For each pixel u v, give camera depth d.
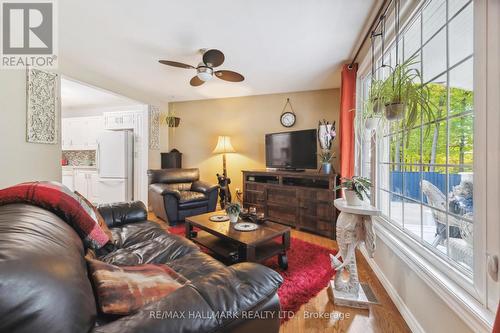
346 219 1.67
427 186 1.40
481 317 0.88
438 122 1.31
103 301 0.75
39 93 2.31
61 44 2.42
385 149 1.99
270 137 3.93
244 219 2.43
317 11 1.89
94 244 1.26
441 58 1.30
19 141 2.13
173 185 4.08
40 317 0.47
